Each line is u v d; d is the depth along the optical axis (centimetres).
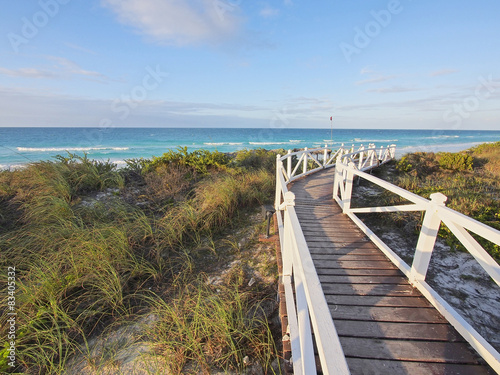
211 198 602
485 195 611
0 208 541
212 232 534
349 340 211
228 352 271
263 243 486
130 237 464
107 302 337
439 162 1083
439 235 454
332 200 626
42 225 471
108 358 269
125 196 675
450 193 618
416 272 273
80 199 613
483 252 180
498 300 306
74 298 327
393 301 255
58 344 278
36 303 313
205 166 891
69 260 375
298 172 1100
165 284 382
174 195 696
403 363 190
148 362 263
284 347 241
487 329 266
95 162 815
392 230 502
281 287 292
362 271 310
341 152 1162
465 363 189
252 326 303
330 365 99
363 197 741
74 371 257
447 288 330
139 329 304
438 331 217
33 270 354
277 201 540
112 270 359
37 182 619
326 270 313
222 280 389
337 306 249
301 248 172
